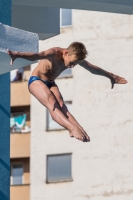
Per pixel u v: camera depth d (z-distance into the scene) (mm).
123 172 88812
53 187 91062
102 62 92062
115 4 30156
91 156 90188
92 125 90812
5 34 23750
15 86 95125
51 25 36312
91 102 91312
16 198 92125
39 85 24766
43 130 92562
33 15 35906
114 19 92375
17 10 35531
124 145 89375
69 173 90938
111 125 90250
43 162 91938
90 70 26375
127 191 88375
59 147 91688
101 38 92500
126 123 89938
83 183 90125
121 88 90938
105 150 89812
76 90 92062
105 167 89562
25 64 24797
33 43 24297
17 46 23984
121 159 89188
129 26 91938
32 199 91750
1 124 27156
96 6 30500
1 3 26547
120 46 91875
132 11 31047
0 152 27016
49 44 93375
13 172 94250
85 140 23469
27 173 93812
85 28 93062
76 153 90875
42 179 91625
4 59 24172
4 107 27281
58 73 25016
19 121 94625
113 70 91750
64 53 24312
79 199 90062
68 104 92125
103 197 89312
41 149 92375
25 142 93375
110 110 90625
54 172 91500
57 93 25031
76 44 24219
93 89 91500
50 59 24734
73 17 93438
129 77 91125
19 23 35562
